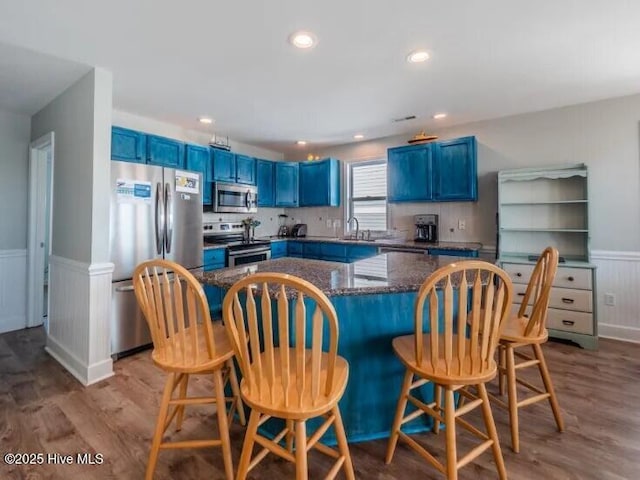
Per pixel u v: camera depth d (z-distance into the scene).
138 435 1.81
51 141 3.04
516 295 3.30
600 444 1.71
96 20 1.90
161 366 1.43
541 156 3.57
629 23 1.98
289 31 2.04
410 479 1.51
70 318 2.65
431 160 4.02
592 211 3.33
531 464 1.58
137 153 3.43
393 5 1.80
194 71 2.57
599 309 3.31
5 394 2.24
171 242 3.20
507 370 1.75
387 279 1.74
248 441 1.26
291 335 1.68
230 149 4.70
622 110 3.18
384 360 1.80
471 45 2.22
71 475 1.53
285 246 5.09
